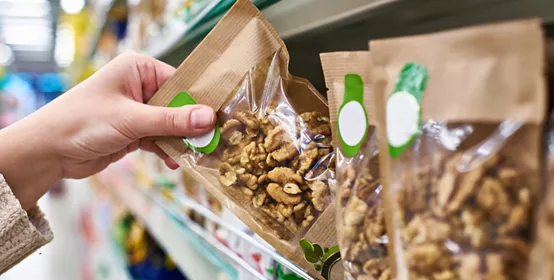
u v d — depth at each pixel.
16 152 0.52
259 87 0.42
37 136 0.52
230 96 0.42
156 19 0.90
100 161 0.57
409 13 0.32
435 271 0.25
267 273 0.52
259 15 0.42
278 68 0.42
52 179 0.55
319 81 0.52
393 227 0.28
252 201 0.41
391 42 0.28
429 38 0.26
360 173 0.33
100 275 1.86
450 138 0.26
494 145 0.24
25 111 3.78
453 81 0.25
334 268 0.38
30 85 4.09
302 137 0.40
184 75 0.43
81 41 2.44
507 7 0.29
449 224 0.25
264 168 0.41
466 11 0.30
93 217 2.35
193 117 0.41
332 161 0.39
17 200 0.51
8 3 2.17
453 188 0.25
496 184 0.24
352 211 0.32
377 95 0.29
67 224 3.22
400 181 0.27
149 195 1.15
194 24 0.55
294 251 0.40
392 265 0.28
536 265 0.23
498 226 0.24
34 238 0.53
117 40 1.51
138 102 0.48
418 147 0.27
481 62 0.25
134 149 0.58
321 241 0.39
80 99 0.50
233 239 0.61
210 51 0.43
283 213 0.40
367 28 0.37
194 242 0.79
